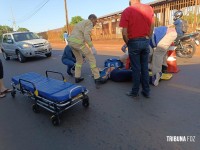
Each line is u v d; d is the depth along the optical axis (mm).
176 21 8398
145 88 4492
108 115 3854
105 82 5938
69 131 3406
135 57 4324
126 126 3406
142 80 4492
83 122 3664
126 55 6270
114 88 5363
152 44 5453
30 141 3203
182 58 8539
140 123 3465
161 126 3318
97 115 3889
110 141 3031
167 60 6340
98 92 5164
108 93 5020
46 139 3225
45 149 2971
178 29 8328
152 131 3199
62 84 4297
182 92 4691
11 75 8188
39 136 3326
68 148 2949
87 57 5645
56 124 3609
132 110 3973
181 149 2748
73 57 7059
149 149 2781
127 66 6176
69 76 7137
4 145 3150
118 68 6152
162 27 5668
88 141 3078
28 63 11188
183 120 3459
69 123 3672
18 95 5434
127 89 5207
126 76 5770
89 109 4176
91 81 6223
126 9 4141
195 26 12805
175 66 6328
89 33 5445
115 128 3375
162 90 4906
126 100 4480
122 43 18594
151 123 3436
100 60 9695
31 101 4926
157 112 3809
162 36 5410
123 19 4141
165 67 6258
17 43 12023
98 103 4453
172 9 15617
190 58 8414
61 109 3666
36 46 11898
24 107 4582
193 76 5840
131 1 4195
